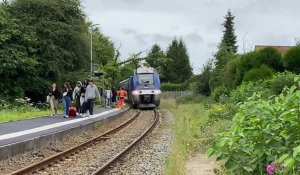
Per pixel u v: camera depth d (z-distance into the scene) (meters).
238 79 31.81
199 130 19.17
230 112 20.91
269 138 7.70
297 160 5.85
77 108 28.30
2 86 38.06
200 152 14.62
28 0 40.69
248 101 9.03
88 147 17.69
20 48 38.78
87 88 27.84
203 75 53.09
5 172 12.34
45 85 39.91
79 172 12.30
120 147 17.81
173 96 74.06
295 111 7.21
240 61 32.47
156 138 20.81
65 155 15.09
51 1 40.91
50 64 39.88
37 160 14.61
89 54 44.69
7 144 14.12
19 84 38.97
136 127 26.75
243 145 7.97
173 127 25.23
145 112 42.38
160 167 12.91
